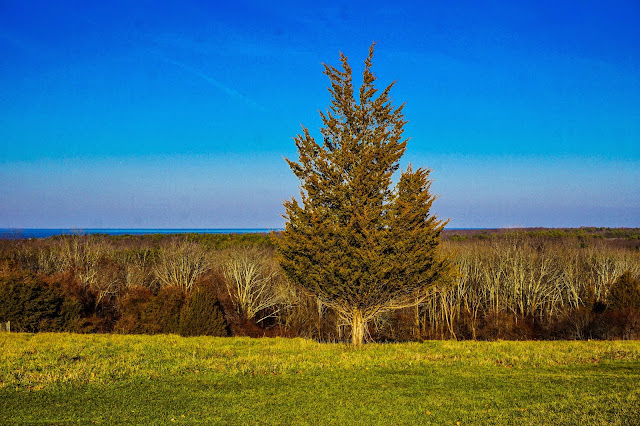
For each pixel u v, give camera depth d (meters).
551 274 52.25
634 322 37.69
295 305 46.34
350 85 20.55
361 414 10.65
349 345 20.98
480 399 11.74
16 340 20.88
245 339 23.58
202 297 32.69
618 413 10.21
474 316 48.06
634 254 57.03
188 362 16.28
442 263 20.23
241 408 11.09
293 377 14.17
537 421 9.84
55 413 10.62
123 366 15.52
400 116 20.42
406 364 16.09
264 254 54.12
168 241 66.31
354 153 20.11
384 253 19.28
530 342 23.06
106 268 48.84
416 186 19.77
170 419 10.31
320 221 19.31
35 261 48.41
